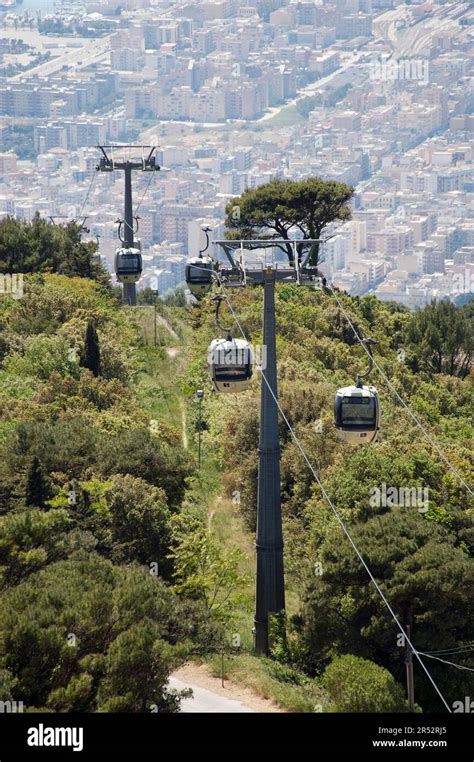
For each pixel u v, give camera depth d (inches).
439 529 4640.8
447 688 4352.9
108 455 5315.0
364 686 3907.5
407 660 4008.4
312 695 4151.1
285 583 5285.4
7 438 5344.5
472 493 5590.6
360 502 5162.4
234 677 4192.9
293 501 5885.8
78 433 5447.8
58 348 7244.1
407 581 4328.3
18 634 3415.4
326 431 6210.6
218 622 4480.8
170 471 5364.2
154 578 3986.2
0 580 3924.7
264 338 4448.8
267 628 4520.2
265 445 4483.3
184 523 4938.5
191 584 4630.9
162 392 7736.2
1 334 7573.8
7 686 3319.4
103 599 3558.1
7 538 3969.0
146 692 3486.7
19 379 6840.6
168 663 3513.8
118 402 6638.8
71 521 4628.4
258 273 4424.2
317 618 4436.5
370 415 4138.8
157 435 6363.2
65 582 3668.8
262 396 4471.0
